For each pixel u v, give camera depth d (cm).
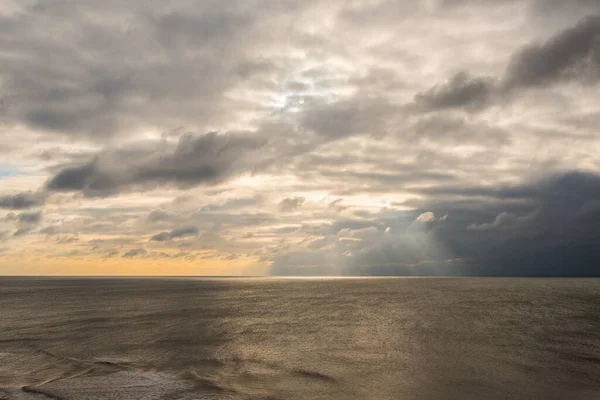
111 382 2458
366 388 2397
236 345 3669
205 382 2477
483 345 3684
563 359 3133
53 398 2134
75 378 2552
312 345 3678
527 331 4459
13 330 4528
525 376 2667
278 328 4706
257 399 2170
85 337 4059
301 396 2238
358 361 3062
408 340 3928
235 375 2658
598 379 2609
